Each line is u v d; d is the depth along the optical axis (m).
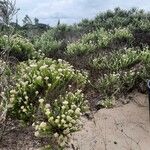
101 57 7.68
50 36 12.00
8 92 4.02
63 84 4.19
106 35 10.12
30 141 3.92
